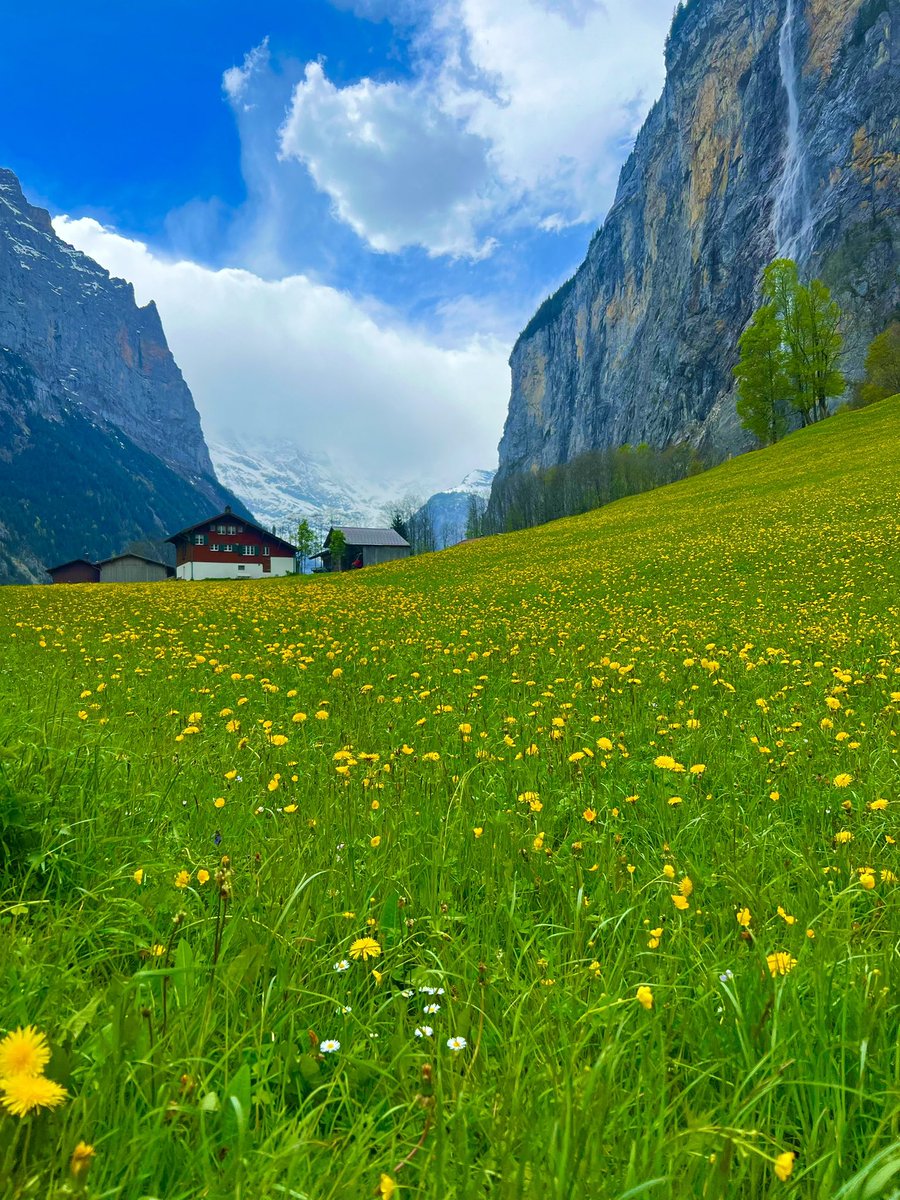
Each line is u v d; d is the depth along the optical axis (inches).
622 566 1311.5
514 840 170.1
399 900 135.3
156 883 135.0
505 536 2679.6
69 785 176.1
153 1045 84.8
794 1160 78.8
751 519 1608.0
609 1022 92.7
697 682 405.7
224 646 677.3
